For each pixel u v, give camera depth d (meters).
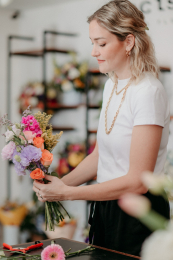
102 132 1.39
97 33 1.26
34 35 3.62
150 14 2.98
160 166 1.32
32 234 3.29
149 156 1.18
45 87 3.40
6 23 3.61
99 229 1.39
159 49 2.96
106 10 1.25
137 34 1.27
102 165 1.39
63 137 3.53
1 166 3.60
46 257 0.99
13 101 3.66
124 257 1.04
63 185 1.24
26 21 3.64
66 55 3.52
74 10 3.44
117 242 1.29
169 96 2.91
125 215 1.27
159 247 0.36
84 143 3.39
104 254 1.08
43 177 1.24
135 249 1.25
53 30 3.55
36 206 3.36
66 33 3.49
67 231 3.14
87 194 1.21
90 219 1.45
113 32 1.24
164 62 2.94
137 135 1.20
